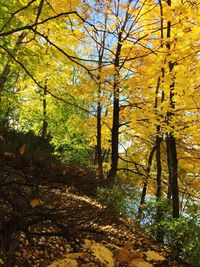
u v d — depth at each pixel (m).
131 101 10.42
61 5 7.16
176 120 8.22
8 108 13.23
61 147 17.38
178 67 7.19
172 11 7.22
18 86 16.88
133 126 10.74
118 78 8.09
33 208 3.80
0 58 6.89
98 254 1.47
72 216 4.11
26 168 6.79
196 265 6.47
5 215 3.61
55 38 7.29
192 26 7.34
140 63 9.78
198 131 8.65
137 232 8.47
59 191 7.86
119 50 9.23
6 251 3.21
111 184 11.17
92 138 16.34
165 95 9.49
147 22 9.80
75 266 1.43
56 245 4.73
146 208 9.16
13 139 10.11
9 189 4.26
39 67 9.45
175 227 7.49
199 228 7.38
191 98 7.33
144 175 12.66
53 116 17.11
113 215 8.49
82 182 10.96
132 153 15.88
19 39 7.67
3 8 5.51
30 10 5.52
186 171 14.37
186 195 13.54
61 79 11.95
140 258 1.52
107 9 9.38
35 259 4.10
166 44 7.49
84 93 10.25
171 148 9.10
